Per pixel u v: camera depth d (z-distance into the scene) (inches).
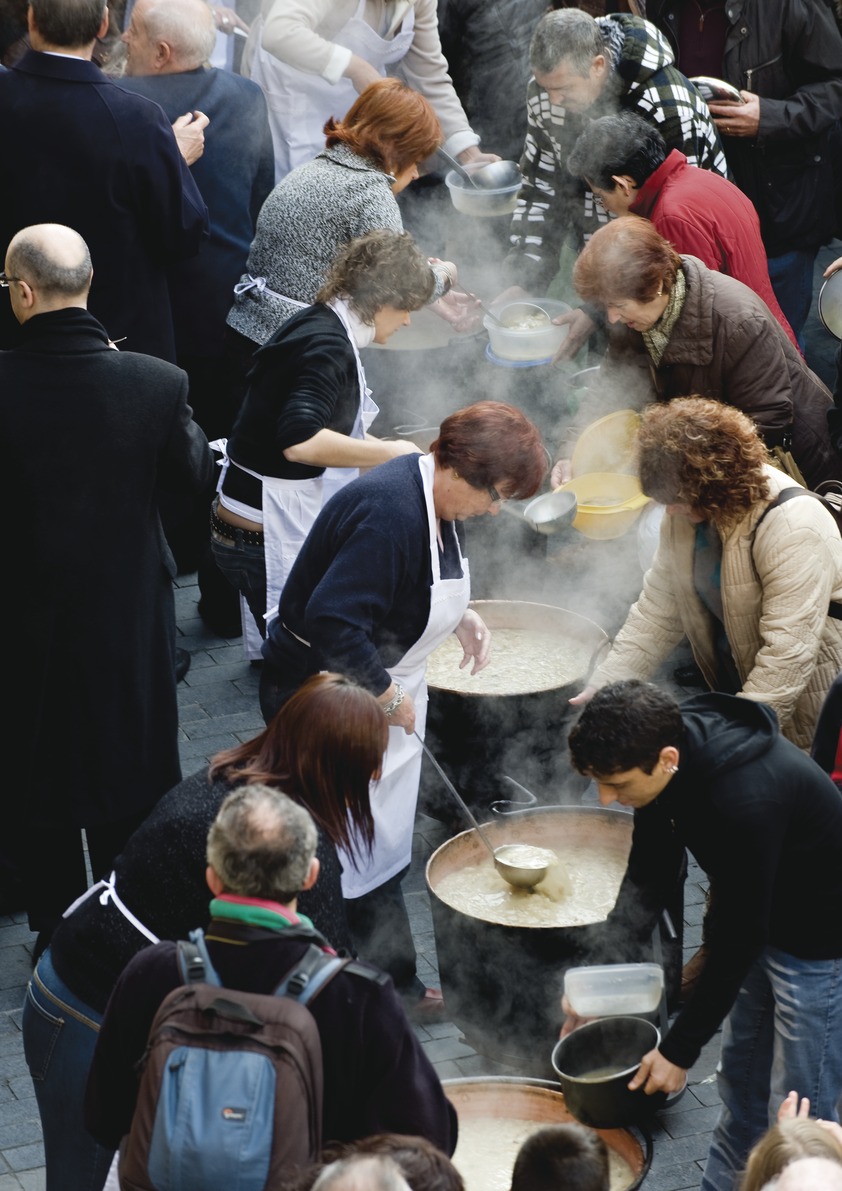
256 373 354.0
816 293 645.9
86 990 229.6
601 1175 190.7
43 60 381.7
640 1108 255.9
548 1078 296.4
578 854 322.0
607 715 234.4
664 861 268.4
